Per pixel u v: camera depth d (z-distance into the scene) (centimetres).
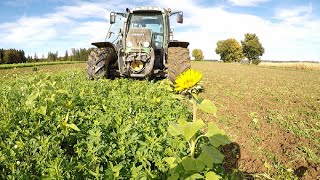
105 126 349
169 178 224
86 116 373
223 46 7750
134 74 809
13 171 245
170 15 956
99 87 650
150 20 920
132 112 425
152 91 606
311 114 694
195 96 199
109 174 249
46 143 278
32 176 244
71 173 251
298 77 2102
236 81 1442
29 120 344
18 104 412
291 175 371
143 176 256
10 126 320
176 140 292
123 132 316
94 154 276
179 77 202
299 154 437
